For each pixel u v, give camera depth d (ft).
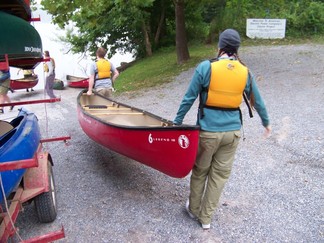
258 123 23.41
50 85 40.04
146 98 37.09
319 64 39.99
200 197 12.41
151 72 51.83
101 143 17.74
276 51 50.06
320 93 29.32
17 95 49.19
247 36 61.57
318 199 13.79
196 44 66.44
